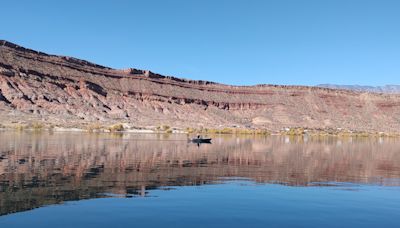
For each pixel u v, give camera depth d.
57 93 176.38
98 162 34.66
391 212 18.78
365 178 29.91
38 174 26.36
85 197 19.86
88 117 165.25
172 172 29.91
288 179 28.22
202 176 28.41
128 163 34.59
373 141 120.31
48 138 70.56
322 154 53.78
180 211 17.88
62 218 16.20
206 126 180.75
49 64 194.50
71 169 29.39
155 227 15.47
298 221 16.88
